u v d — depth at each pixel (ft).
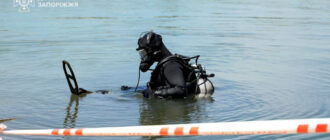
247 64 102.47
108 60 106.42
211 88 78.02
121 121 61.41
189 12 218.18
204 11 223.51
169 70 74.84
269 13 217.36
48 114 64.28
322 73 92.94
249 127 24.29
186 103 71.05
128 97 75.00
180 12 217.36
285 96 74.33
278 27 168.66
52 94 76.18
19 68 96.89
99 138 51.19
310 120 22.86
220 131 25.40
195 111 66.13
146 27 163.84
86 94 76.69
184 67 77.20
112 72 94.12
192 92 77.51
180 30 156.87
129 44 129.29
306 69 97.25
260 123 24.09
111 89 80.64
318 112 64.75
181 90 72.95
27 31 152.87
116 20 184.55
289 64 102.63
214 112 65.51
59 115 63.82
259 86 81.76
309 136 52.54
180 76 74.33
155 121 61.41
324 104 69.10
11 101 71.15
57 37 140.15
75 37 140.87
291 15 210.38
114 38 139.33
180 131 27.14
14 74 90.99
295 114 63.77
